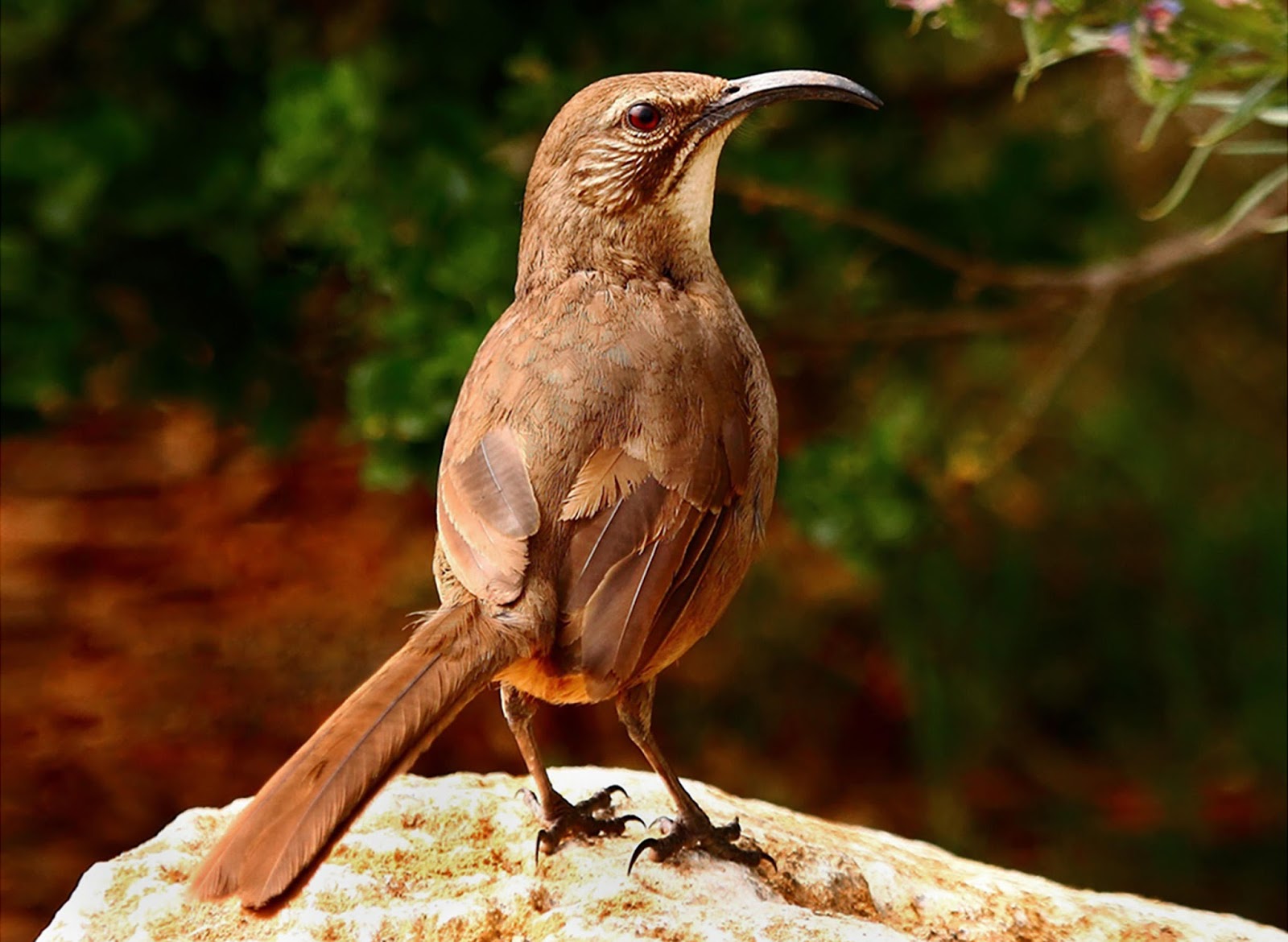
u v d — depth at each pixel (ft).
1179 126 47.85
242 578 46.70
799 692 47.52
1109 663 47.91
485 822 23.58
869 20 40.19
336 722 18.98
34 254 38.52
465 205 34.58
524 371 22.33
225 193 37.81
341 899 21.86
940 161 42.68
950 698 45.73
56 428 50.49
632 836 23.29
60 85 39.24
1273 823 45.93
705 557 21.95
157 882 22.50
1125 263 40.40
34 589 46.24
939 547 46.11
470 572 20.75
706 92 24.40
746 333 24.18
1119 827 45.98
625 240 24.12
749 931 20.81
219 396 40.70
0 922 39.01
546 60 38.17
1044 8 23.54
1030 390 46.50
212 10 38.55
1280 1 24.70
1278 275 48.44
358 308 38.78
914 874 24.47
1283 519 47.47
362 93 33.96
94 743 42.88
